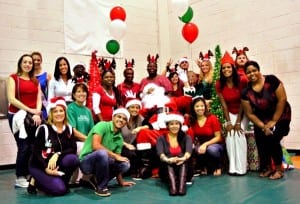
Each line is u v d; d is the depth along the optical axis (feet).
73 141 10.11
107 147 10.22
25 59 11.54
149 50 21.94
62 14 18.25
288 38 16.19
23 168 11.23
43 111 12.85
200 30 20.65
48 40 17.71
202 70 15.37
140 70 21.44
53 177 9.58
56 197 9.35
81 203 8.52
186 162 9.91
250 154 12.23
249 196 8.47
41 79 13.55
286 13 16.22
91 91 13.93
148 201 8.46
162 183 10.85
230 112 12.35
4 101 16.11
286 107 10.67
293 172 11.54
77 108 11.53
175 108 12.67
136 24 21.44
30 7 17.19
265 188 9.29
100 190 9.36
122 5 20.83
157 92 13.32
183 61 16.84
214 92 13.28
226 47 19.12
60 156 9.66
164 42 22.43
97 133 9.81
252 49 17.78
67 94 12.99
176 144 10.55
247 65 10.80
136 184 10.78
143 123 12.83
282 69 16.51
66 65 13.14
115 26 15.52
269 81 10.68
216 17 19.65
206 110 12.47
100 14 19.70
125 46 20.79
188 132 11.86
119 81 20.33
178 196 8.91
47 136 9.64
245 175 11.39
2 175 14.03
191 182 10.41
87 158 9.68
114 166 10.14
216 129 12.17
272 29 16.83
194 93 14.64
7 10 16.52
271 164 11.12
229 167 11.86
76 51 18.67
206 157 11.93
